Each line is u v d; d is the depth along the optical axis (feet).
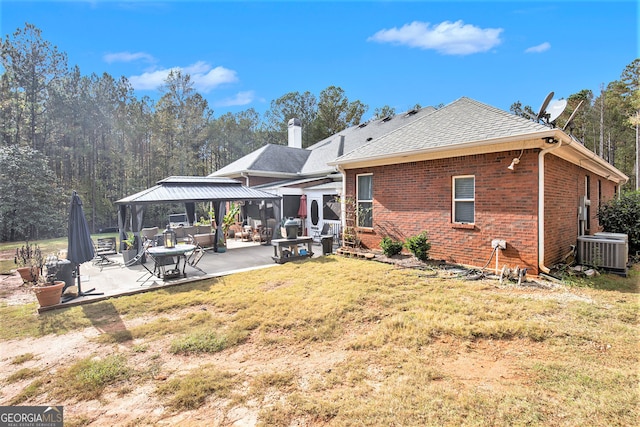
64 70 93.61
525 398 11.02
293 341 16.31
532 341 15.38
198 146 134.41
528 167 26.03
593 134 122.93
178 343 16.12
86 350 16.06
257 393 11.91
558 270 26.96
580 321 17.38
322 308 20.39
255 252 44.52
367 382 12.34
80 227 25.00
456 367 13.30
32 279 29.50
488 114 32.30
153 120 117.29
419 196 34.12
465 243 30.30
